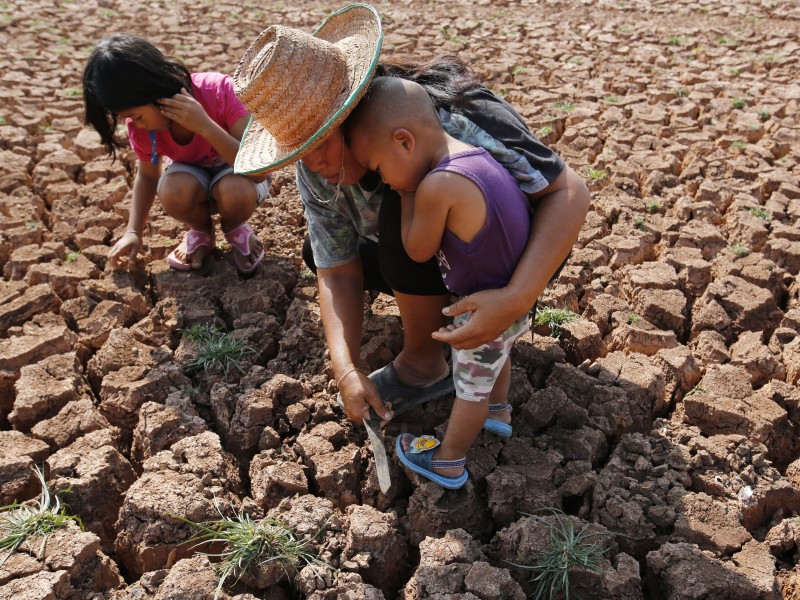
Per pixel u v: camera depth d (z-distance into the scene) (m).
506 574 2.26
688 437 2.85
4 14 8.48
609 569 2.32
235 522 2.47
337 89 2.23
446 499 2.57
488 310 2.26
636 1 9.29
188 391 3.05
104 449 2.72
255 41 2.39
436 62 2.56
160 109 3.16
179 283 3.65
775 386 3.07
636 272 3.76
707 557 2.35
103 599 2.30
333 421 2.94
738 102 5.86
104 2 9.20
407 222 2.30
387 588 2.47
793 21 8.25
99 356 3.23
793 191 4.54
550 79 6.69
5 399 3.17
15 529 2.40
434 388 2.92
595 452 2.80
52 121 5.65
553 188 2.39
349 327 2.75
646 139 5.26
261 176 3.52
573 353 3.37
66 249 4.08
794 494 2.68
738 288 3.64
